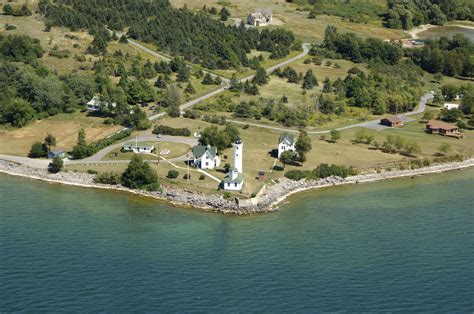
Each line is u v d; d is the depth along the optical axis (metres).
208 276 141.75
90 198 185.38
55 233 161.00
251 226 168.75
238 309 130.00
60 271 142.25
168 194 186.38
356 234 164.62
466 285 140.25
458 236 164.12
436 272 145.50
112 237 159.75
